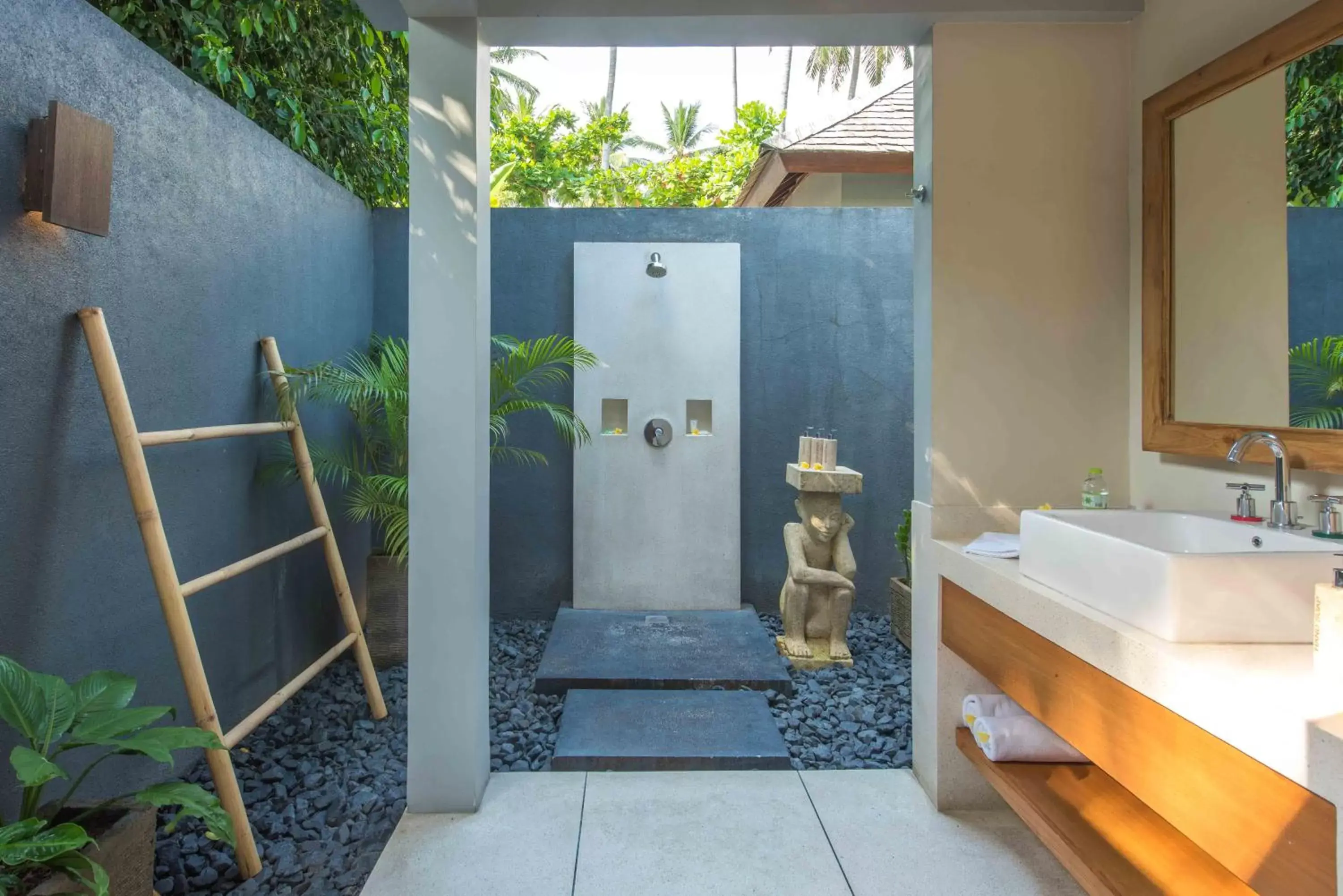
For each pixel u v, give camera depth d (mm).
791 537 4016
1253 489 1995
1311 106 1786
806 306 4699
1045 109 2457
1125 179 2471
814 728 3139
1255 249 1945
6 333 1897
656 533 4613
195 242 2676
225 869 2164
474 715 2461
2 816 1579
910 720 3217
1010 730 2145
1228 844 1229
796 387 4711
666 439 4578
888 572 4727
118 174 2281
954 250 2461
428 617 2439
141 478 2135
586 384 4609
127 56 2314
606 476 4609
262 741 2957
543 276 4680
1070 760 2117
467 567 2436
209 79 3412
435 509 2430
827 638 4020
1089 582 1680
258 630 3111
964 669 2461
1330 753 1025
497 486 4680
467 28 2377
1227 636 1418
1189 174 2182
